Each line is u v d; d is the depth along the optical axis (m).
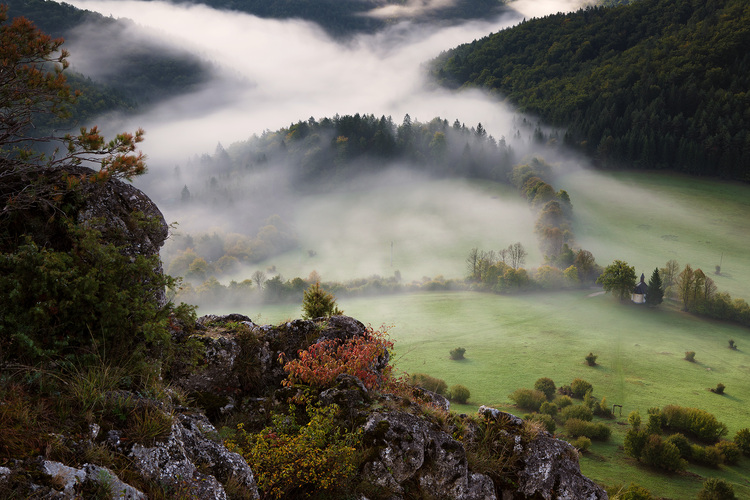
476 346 129.00
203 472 5.07
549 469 7.97
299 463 6.12
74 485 3.71
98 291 5.87
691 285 156.12
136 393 5.42
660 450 74.12
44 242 6.39
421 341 132.38
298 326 9.84
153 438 4.65
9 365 4.80
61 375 5.00
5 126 6.50
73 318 5.66
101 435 4.43
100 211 6.92
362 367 8.70
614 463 76.19
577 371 115.25
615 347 130.12
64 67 6.86
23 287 5.40
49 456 3.90
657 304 158.88
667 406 92.69
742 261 190.62
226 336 8.84
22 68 6.51
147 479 4.38
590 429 84.19
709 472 75.38
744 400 102.62
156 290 6.67
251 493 5.36
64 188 6.65
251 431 7.65
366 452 6.74
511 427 8.38
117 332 5.91
